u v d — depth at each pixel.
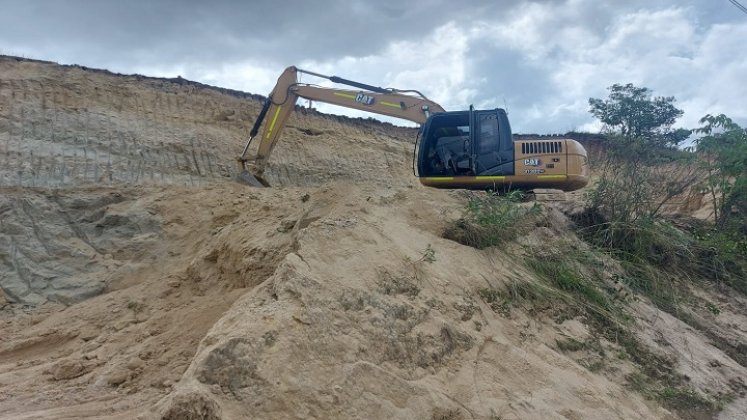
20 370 5.41
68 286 8.11
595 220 9.89
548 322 6.35
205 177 13.91
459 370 4.90
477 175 9.82
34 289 8.00
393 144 20.45
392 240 6.13
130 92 15.24
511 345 5.48
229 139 15.60
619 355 6.23
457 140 10.08
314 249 5.18
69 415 4.17
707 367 6.68
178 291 6.98
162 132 14.54
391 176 18.61
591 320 6.72
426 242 6.70
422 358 4.79
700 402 5.96
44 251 8.49
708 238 10.26
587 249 8.59
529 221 8.45
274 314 4.18
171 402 3.27
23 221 8.76
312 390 3.83
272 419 3.54
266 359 3.82
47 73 14.23
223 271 6.79
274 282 4.64
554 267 7.41
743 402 6.24
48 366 5.38
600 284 7.67
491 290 6.31
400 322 4.92
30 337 6.34
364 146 19.38
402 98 11.13
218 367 3.62
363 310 4.76
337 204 6.84
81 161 12.21
